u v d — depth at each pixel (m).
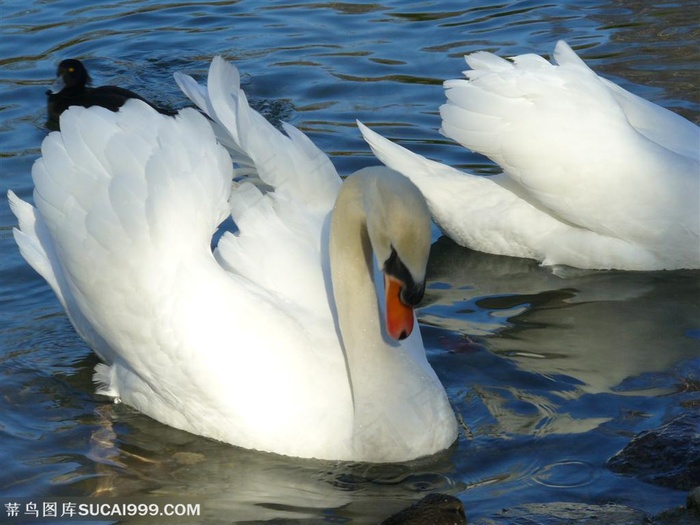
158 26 23.94
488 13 24.41
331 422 11.32
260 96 20.30
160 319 11.42
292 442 11.38
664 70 20.98
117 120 12.06
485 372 12.95
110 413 12.29
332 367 11.48
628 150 15.44
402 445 11.18
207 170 11.85
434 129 19.09
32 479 11.01
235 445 11.69
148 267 11.46
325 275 11.94
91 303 11.92
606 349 13.45
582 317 14.31
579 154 15.45
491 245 16.31
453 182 16.28
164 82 21.23
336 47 22.58
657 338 13.72
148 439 11.82
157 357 11.56
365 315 11.14
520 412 12.09
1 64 22.08
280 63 21.75
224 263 11.99
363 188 10.55
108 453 11.51
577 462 11.07
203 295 11.41
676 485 10.55
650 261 15.71
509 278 15.58
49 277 12.82
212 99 12.70
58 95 20.02
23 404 12.38
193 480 11.05
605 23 23.56
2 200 16.64
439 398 11.47
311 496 10.74
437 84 20.72
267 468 11.27
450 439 11.43
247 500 10.67
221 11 24.80
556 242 15.90
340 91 20.50
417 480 10.98
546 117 15.59
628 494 10.47
